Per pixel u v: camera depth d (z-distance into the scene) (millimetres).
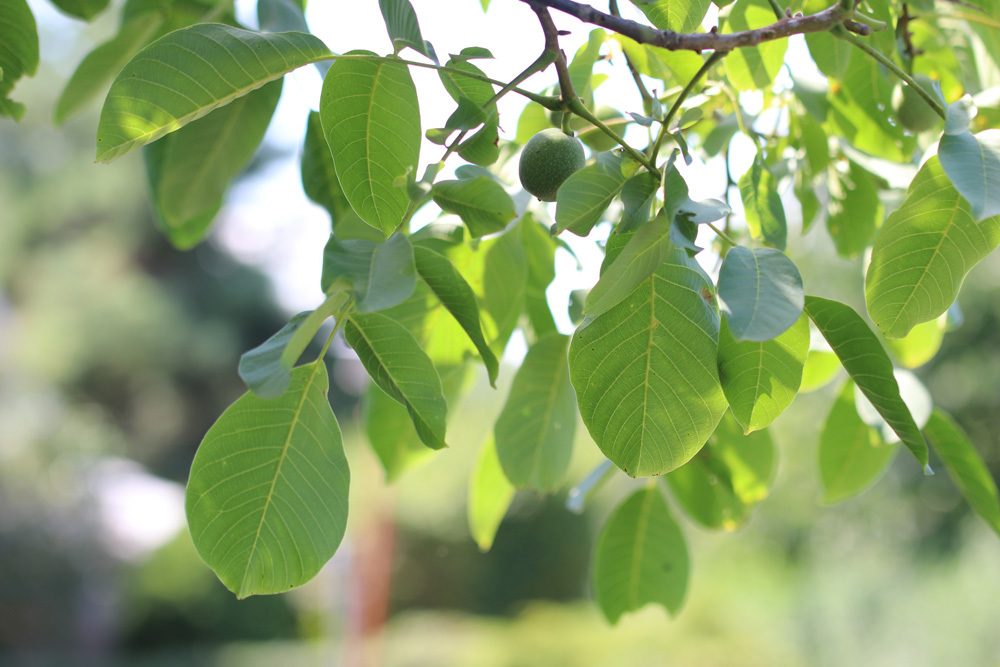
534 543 9289
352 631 7188
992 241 773
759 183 905
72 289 10992
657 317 765
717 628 7824
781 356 758
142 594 8430
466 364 1095
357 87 810
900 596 5730
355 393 10328
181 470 12047
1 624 7645
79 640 8031
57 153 11164
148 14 1166
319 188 1073
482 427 8945
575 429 1060
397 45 780
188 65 781
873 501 5680
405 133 819
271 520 786
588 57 924
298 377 782
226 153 1208
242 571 784
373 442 1159
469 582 9242
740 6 955
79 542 7965
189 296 12086
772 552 7047
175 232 1284
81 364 11039
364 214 829
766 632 7430
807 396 5727
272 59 786
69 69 10805
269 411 783
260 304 12305
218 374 12031
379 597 7230
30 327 11008
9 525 7676
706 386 765
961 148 737
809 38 981
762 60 954
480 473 1197
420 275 810
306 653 8492
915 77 998
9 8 947
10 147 10859
